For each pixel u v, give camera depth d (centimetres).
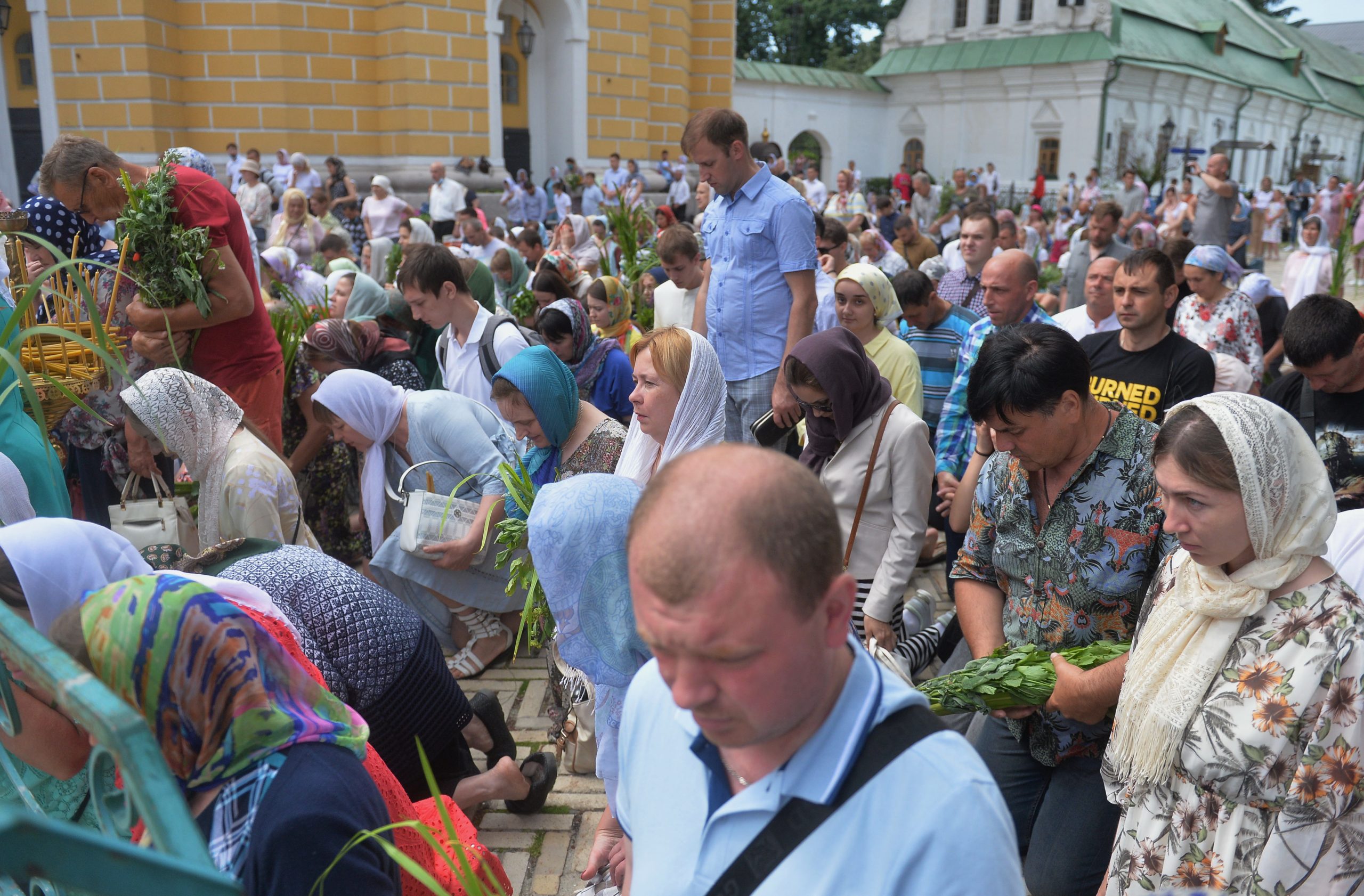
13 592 161
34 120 1764
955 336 495
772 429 355
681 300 575
